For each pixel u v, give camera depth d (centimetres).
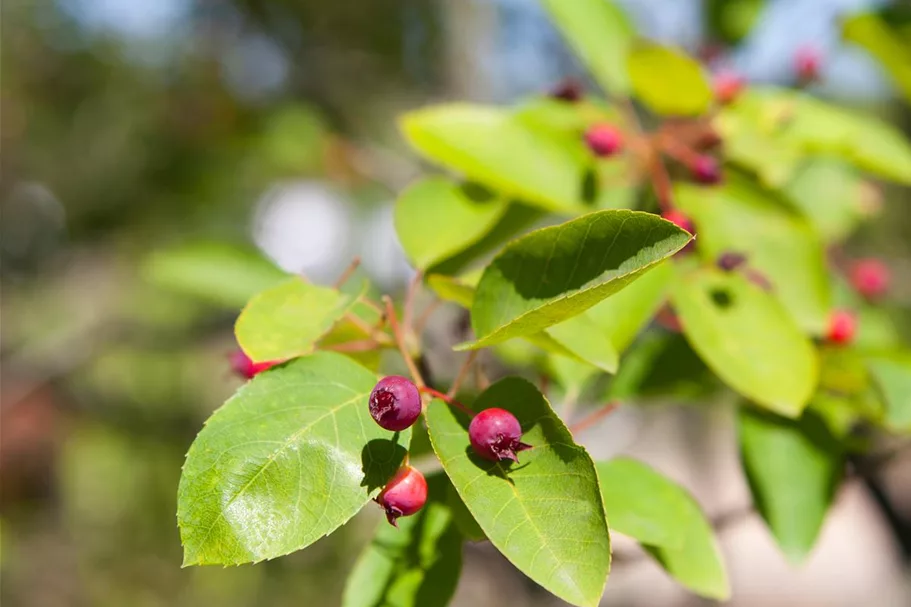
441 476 29
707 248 33
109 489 95
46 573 95
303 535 23
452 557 28
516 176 33
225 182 96
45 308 105
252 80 97
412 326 31
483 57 74
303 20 95
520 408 24
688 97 34
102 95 97
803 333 32
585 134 34
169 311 92
